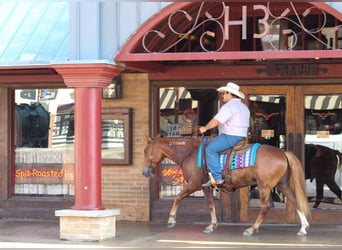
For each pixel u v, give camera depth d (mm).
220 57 10469
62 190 14008
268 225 12773
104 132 13539
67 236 11281
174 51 12914
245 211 13023
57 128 14031
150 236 11609
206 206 13180
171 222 11703
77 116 11242
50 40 12031
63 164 14008
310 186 12836
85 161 11203
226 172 11203
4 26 12523
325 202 12781
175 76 13242
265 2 11523
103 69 11070
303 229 11523
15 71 13812
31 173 14148
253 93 13008
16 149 14234
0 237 11680
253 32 12766
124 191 13477
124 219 13469
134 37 11039
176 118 13430
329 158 12781
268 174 11000
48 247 10641
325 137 12789
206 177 11453
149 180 13383
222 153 11336
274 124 12969
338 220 12680
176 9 10812
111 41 11281
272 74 12812
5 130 14078
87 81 11164
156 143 11883
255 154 11062
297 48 12641
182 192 11664
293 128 12852
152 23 10938
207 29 13023
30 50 11930
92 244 10867
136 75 13422
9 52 11992
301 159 12805
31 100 14133
